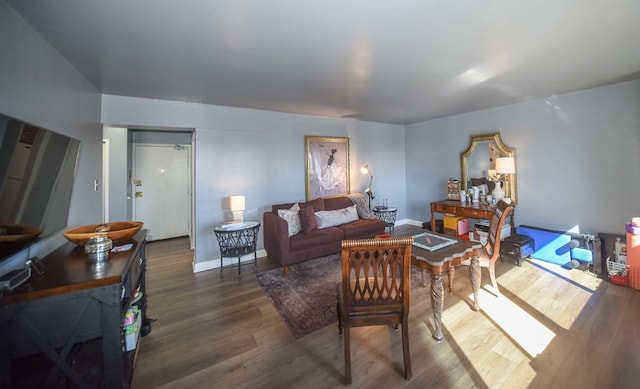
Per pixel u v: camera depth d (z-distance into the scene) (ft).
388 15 4.95
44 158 4.85
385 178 17.33
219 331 6.70
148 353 5.90
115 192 13.92
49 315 3.64
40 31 5.17
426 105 12.26
